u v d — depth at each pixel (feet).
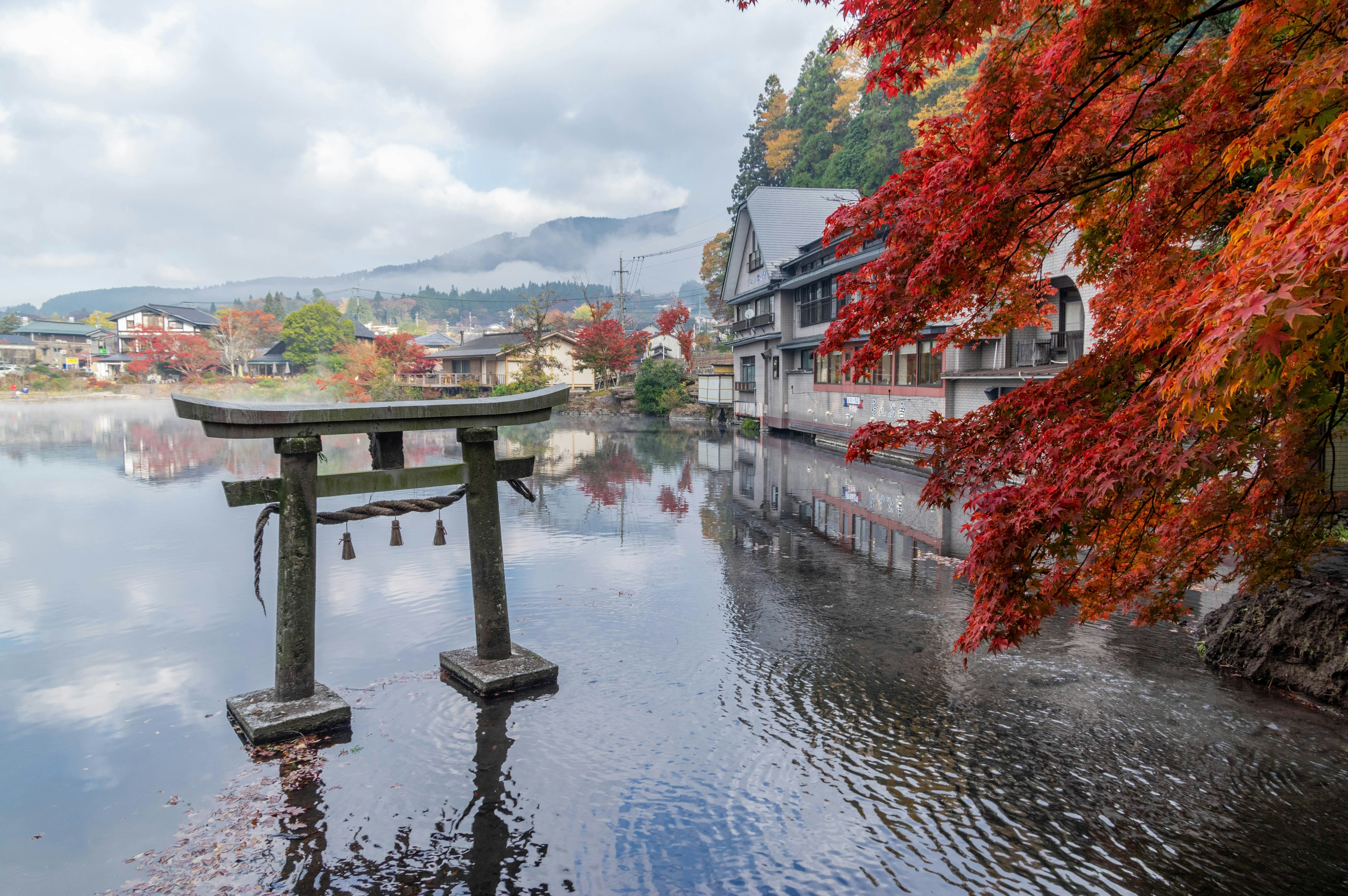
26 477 75.41
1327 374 10.61
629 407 181.78
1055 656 26.89
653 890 15.24
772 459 89.40
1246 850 16.06
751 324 129.39
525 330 205.36
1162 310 11.65
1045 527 12.55
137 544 46.85
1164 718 21.98
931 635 29.66
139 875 15.84
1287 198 9.37
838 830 17.11
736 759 20.31
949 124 16.51
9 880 15.66
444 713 23.32
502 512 56.95
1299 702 22.84
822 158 177.47
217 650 29.12
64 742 21.68
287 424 22.09
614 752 20.77
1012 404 15.97
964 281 15.57
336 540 47.21
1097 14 11.98
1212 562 17.10
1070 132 14.61
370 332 304.91
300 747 21.25
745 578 38.24
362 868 15.98
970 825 17.22
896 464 77.61
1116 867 15.66
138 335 271.28
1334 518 21.04
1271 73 12.29
